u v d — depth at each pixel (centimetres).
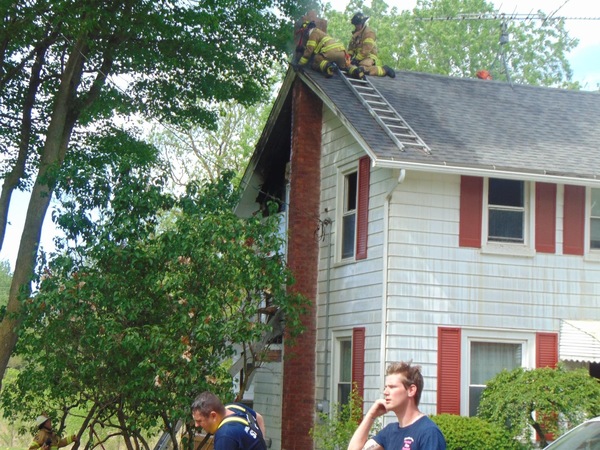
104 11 1809
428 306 1527
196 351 1497
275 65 3447
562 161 1597
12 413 1689
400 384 616
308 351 1758
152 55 1986
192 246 1491
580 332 1541
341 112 1639
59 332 1507
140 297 1511
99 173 1598
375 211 1605
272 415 1953
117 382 1500
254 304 1548
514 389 1365
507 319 1556
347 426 1490
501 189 1606
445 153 1528
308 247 1806
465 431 1358
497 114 1820
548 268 1591
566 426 1356
